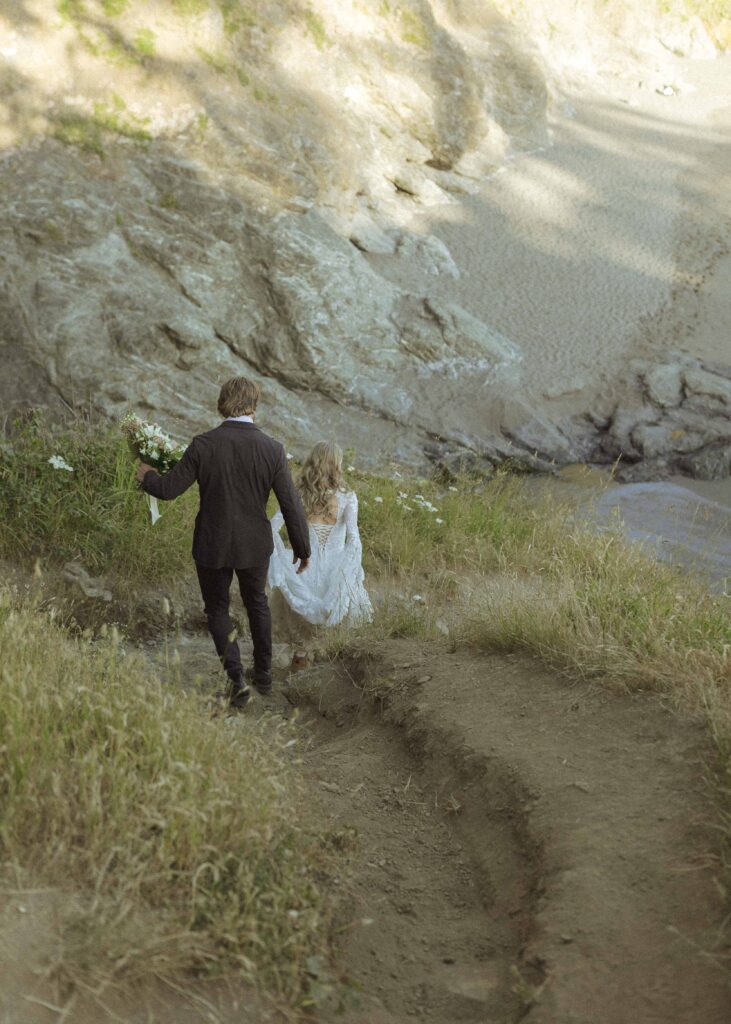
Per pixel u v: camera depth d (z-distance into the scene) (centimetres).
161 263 1259
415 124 1758
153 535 701
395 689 491
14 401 1052
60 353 1102
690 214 1919
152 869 282
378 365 1374
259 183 1391
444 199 1780
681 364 1500
